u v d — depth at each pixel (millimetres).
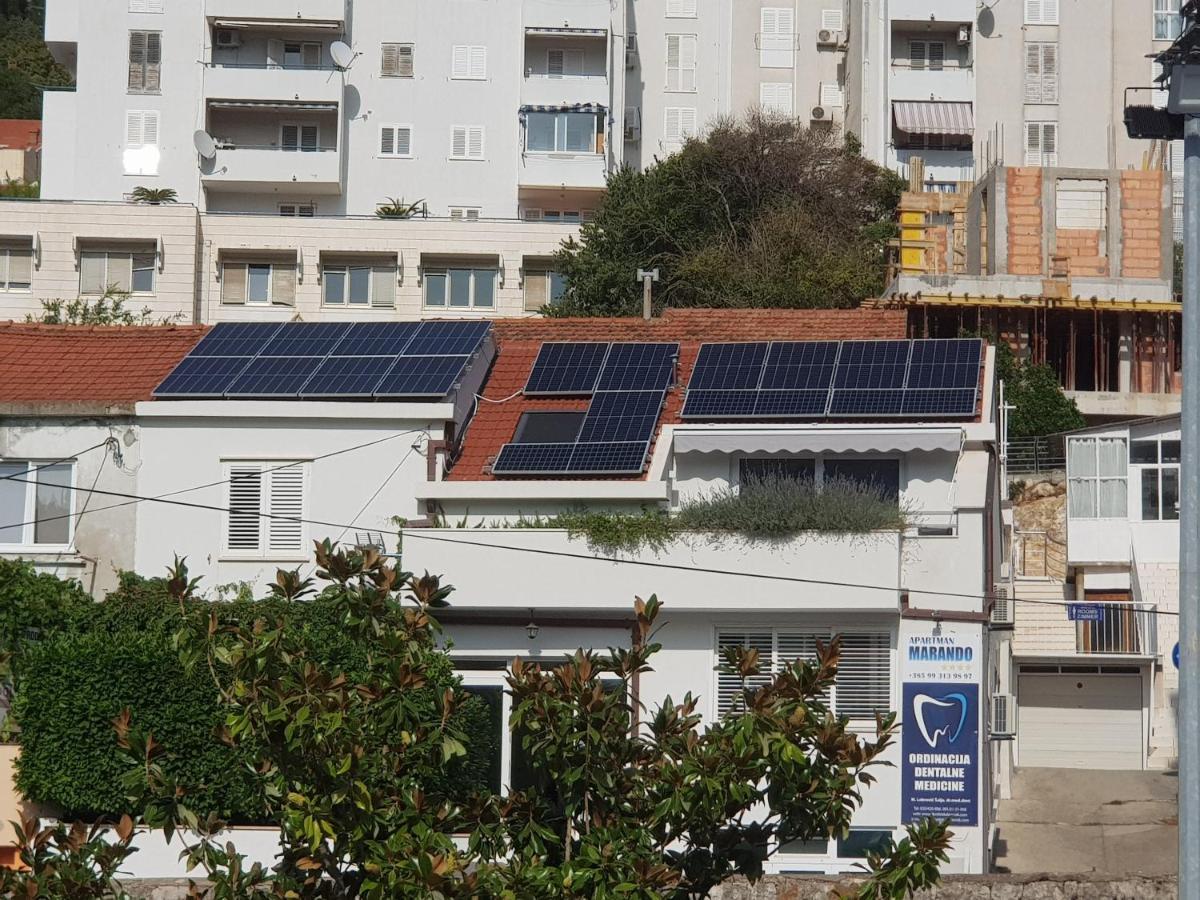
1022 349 179250
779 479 95875
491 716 89062
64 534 101000
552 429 105000
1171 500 148250
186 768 85625
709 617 92625
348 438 100938
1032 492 152875
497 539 93125
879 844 87312
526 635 92938
